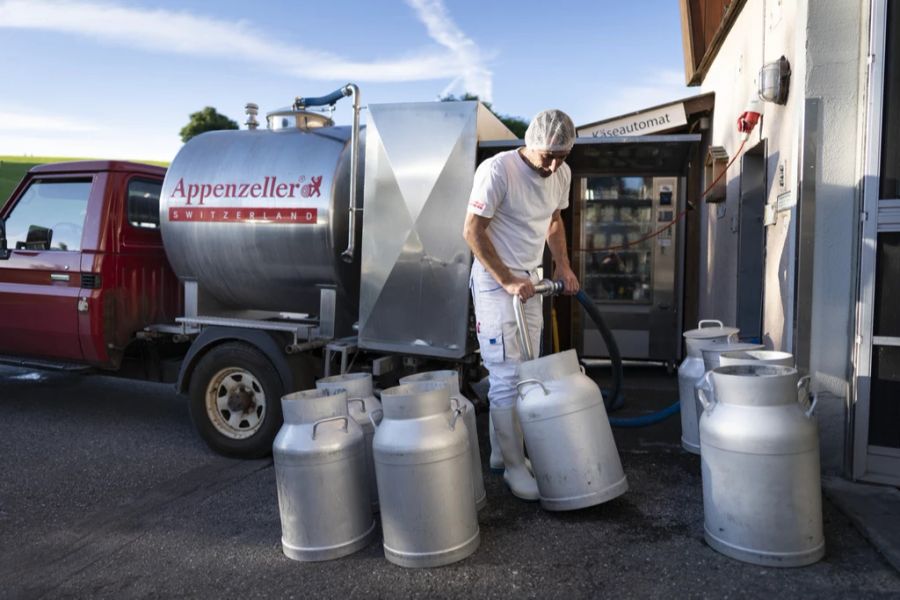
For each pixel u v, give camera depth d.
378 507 3.29
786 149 4.11
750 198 5.32
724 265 6.05
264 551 3.00
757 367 2.91
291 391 4.11
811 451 2.66
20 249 5.28
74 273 4.93
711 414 2.81
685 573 2.65
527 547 2.91
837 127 3.55
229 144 4.60
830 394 3.62
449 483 2.74
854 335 3.52
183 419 5.44
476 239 3.23
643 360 7.07
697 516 3.19
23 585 2.76
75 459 4.40
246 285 4.59
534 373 3.08
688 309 7.13
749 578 2.60
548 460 3.06
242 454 4.29
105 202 4.93
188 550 3.04
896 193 3.42
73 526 3.34
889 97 3.40
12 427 5.19
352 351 4.22
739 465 2.67
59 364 5.21
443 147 3.85
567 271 3.70
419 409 2.74
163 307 5.32
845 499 3.29
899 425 3.48
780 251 4.21
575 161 6.55
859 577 2.59
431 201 3.88
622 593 2.53
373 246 4.03
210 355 4.32
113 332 4.92
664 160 6.46
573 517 3.21
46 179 5.27
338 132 4.43
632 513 3.24
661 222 6.95
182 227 4.58
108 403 6.01
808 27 3.55
